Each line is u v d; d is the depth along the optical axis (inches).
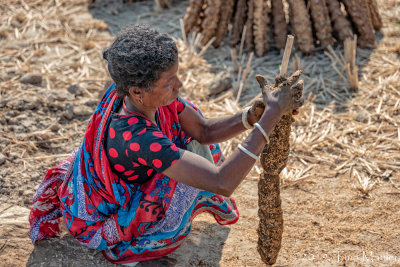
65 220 85.9
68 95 143.1
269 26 172.7
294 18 160.2
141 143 71.2
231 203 95.8
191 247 93.4
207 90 150.3
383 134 127.5
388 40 168.6
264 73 157.5
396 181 111.8
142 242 83.7
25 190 109.0
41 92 142.9
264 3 160.2
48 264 87.1
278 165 75.0
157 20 194.5
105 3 208.1
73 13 200.1
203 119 86.2
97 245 85.2
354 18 162.4
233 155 71.0
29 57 166.1
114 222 82.9
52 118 134.2
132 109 74.5
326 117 135.5
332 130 130.2
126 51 66.1
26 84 148.9
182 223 83.9
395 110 134.8
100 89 149.5
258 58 166.7
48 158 120.6
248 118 81.0
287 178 114.2
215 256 91.6
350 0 161.2
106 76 153.5
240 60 157.0
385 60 157.5
